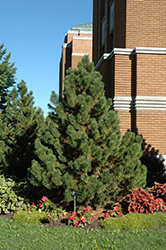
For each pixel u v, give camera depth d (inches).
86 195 293.7
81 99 311.7
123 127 463.5
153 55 469.7
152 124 458.6
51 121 325.4
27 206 338.3
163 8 495.5
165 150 456.1
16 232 265.7
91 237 247.1
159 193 359.3
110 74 505.4
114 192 314.7
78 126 318.3
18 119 476.4
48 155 314.2
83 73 326.0
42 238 247.9
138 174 323.6
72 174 307.9
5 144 483.5
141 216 287.3
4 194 348.8
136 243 232.2
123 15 513.0
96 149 307.4
